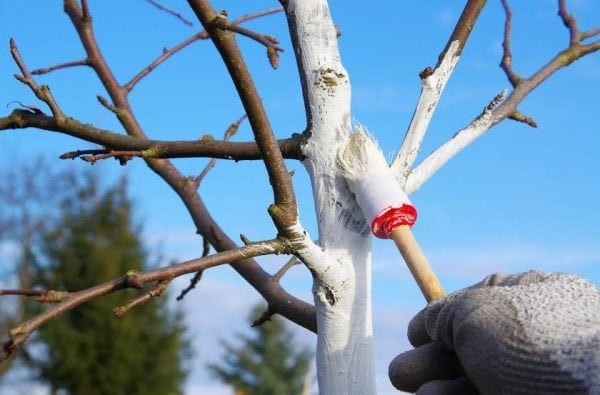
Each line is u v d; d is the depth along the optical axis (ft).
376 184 2.94
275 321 32.55
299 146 3.10
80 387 24.29
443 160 3.21
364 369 2.95
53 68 3.98
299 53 3.14
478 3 3.23
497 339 2.18
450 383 2.37
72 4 4.15
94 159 3.16
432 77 3.15
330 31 3.14
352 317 2.96
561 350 2.09
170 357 24.95
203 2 2.50
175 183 3.84
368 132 3.08
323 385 2.96
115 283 2.76
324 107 3.08
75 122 3.27
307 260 2.89
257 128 2.69
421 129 3.13
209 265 2.82
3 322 25.16
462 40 3.21
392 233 2.86
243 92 2.62
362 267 2.99
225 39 2.54
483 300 2.28
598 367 2.02
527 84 3.60
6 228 28.94
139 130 3.99
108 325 24.58
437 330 2.40
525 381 2.11
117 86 4.07
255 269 3.58
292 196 2.81
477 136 3.31
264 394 31.78
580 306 2.22
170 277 2.78
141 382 24.57
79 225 26.37
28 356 24.57
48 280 25.91
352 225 3.00
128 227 26.71
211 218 3.76
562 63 3.71
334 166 3.03
